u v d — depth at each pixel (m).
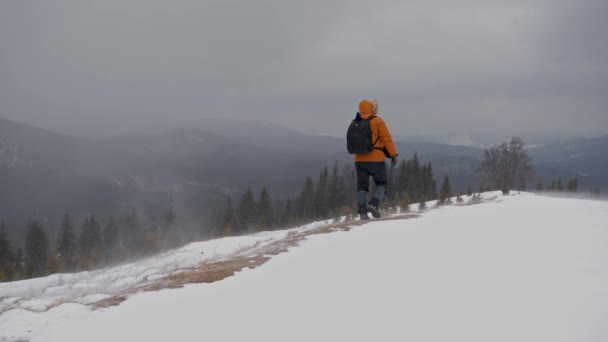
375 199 8.48
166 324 3.11
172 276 4.69
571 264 4.24
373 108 8.40
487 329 2.88
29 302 4.13
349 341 2.81
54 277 9.96
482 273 4.13
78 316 3.37
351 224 7.53
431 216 7.89
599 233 5.64
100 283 6.29
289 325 3.09
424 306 3.37
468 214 7.90
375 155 8.32
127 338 2.87
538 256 4.62
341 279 4.15
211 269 4.92
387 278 4.12
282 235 12.75
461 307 3.30
